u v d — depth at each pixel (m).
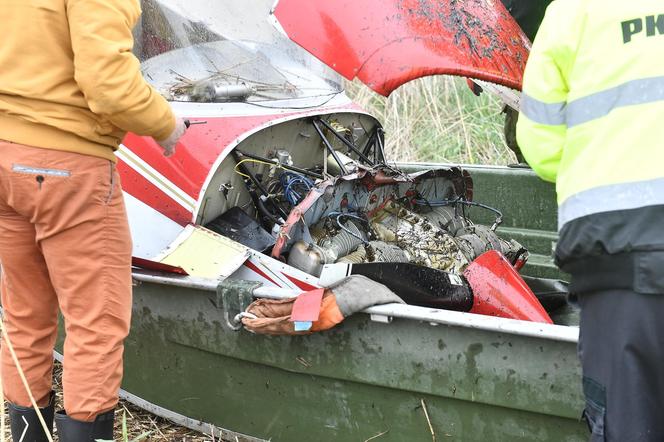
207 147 3.17
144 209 3.18
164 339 3.10
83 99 2.29
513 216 4.45
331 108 3.60
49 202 2.30
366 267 2.92
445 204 3.68
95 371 2.43
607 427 1.97
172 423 3.25
